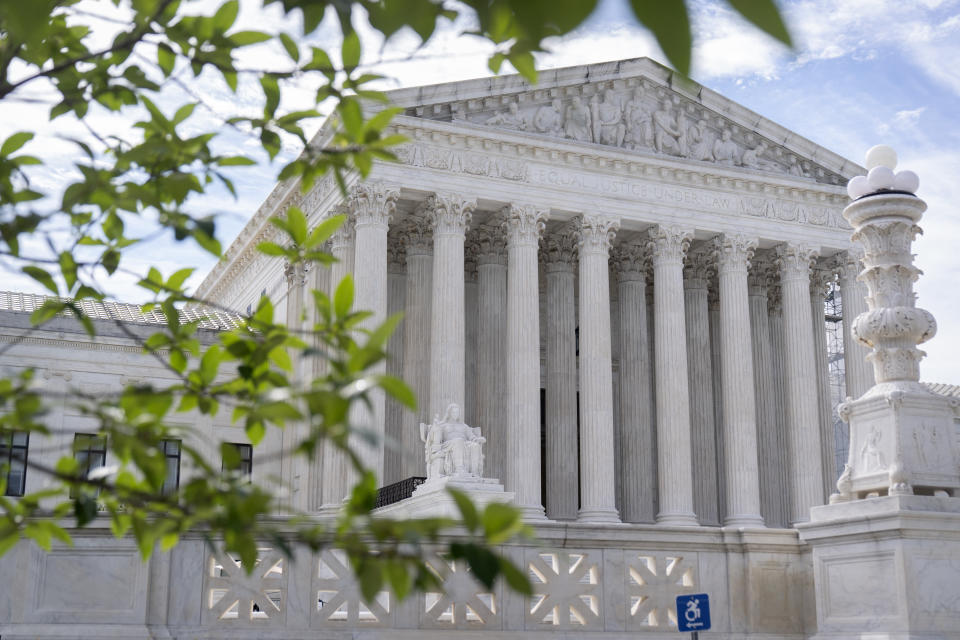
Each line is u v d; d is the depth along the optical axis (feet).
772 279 229.04
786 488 218.59
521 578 15.98
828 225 213.66
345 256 181.37
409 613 53.06
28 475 173.37
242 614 51.13
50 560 48.75
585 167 195.62
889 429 53.26
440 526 17.62
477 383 203.00
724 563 58.90
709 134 209.15
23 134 24.29
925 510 50.11
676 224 200.44
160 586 49.90
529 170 190.90
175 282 26.55
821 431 217.15
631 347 214.28
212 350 24.08
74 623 48.29
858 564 51.34
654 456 220.43
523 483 176.65
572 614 59.47
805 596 58.75
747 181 207.00
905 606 48.39
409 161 181.16
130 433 20.63
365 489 17.38
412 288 196.54
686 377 195.52
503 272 205.77
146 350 26.16
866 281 58.23
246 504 18.92
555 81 194.59
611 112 200.13
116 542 49.44
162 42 23.56
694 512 207.62
